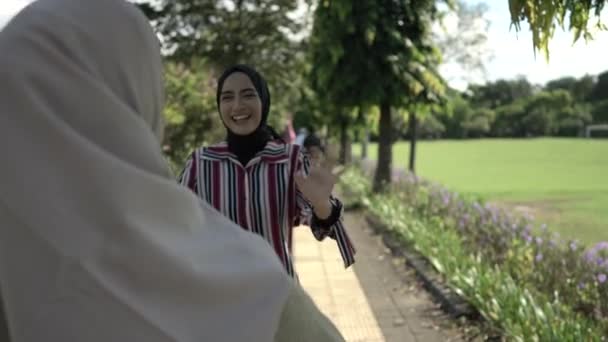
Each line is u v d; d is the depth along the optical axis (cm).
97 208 88
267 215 239
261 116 250
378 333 508
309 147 569
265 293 103
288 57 2339
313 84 1331
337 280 688
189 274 94
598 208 1337
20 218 87
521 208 1346
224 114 247
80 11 95
